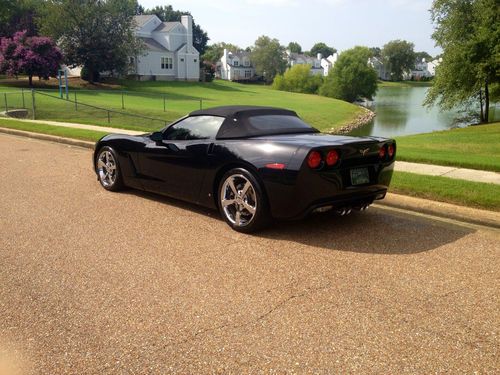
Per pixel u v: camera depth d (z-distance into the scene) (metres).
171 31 78.31
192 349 2.83
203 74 87.75
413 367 2.64
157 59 76.25
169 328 3.08
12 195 6.68
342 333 3.01
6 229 5.16
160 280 3.84
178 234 5.03
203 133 5.56
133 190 7.08
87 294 3.57
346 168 4.78
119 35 56.75
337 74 90.75
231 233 5.08
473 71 31.45
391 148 5.27
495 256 4.42
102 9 54.44
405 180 7.00
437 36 34.94
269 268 4.09
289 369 2.63
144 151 6.20
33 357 2.76
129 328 3.08
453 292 3.62
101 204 6.24
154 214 5.79
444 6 33.84
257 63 135.88
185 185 5.73
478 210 5.58
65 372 2.61
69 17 53.97
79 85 55.19
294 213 4.70
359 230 5.20
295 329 3.06
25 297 3.53
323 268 4.10
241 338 2.95
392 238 4.93
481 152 14.53
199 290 3.65
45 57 47.22
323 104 64.19
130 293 3.59
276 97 71.19
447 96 35.19
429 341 2.91
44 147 11.69
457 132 24.48
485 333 3.02
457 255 4.43
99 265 4.15
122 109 33.22
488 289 3.68
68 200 6.44
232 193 5.20
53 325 3.12
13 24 63.69
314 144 4.63
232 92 73.31
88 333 3.02
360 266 4.14
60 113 27.58
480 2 31.70
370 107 77.12
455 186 6.58
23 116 22.81
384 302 3.45
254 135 5.21
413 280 3.85
